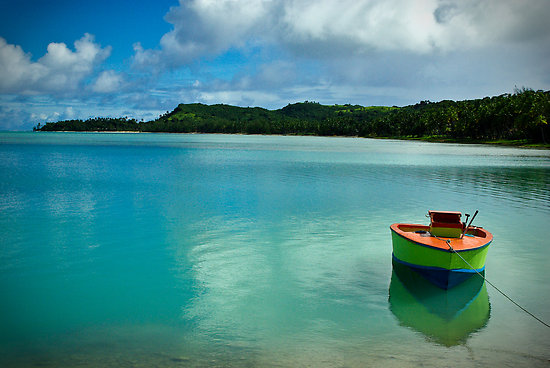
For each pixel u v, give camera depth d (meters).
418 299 11.16
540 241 17.23
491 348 8.72
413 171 45.22
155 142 134.62
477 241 12.40
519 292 11.81
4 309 10.48
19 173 41.22
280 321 9.77
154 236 17.53
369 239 17.14
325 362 8.03
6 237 17.47
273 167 49.09
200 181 35.66
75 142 125.69
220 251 15.47
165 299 11.08
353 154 76.88
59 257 14.80
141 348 8.52
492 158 67.44
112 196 27.75
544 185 34.38
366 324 9.70
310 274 12.98
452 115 161.00
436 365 7.98
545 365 8.06
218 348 8.54
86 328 9.43
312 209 23.45
